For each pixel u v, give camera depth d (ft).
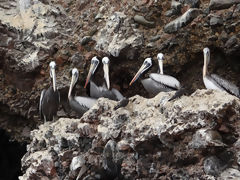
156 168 36.32
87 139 41.93
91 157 40.73
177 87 47.19
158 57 54.24
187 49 58.54
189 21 57.77
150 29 60.64
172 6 59.62
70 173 41.45
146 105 38.78
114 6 63.05
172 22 58.75
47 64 63.00
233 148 33.14
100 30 62.39
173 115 35.06
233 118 33.58
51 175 43.57
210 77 43.73
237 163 32.65
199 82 59.00
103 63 55.36
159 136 35.53
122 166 38.29
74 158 41.39
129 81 62.03
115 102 41.68
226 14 56.34
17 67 63.26
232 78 58.13
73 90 56.59
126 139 38.27
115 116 39.65
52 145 44.45
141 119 37.93
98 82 59.77
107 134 39.68
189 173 34.19
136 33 60.39
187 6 58.95
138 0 61.36
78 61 62.13
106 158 39.37
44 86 63.00
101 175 39.27
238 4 56.08
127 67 60.95
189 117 34.19
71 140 42.63
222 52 57.57
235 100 33.58
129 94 62.49
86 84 56.39
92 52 61.82
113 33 60.90
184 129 34.19
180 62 59.11
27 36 64.13
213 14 56.75
